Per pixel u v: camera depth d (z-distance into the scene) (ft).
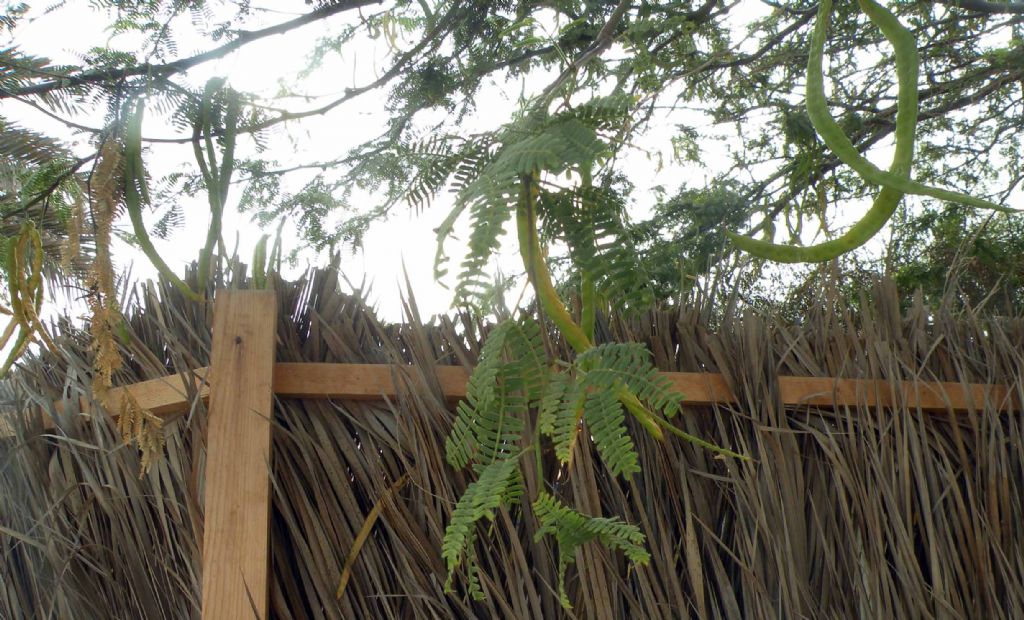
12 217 4.32
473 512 2.87
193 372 4.30
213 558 3.95
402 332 4.68
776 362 5.48
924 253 13.04
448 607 4.29
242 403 4.15
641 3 8.42
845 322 5.82
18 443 5.03
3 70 4.31
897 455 5.30
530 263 2.78
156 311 4.77
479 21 9.18
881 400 5.41
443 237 2.29
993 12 10.29
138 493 4.60
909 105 2.98
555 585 4.54
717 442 5.12
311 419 4.47
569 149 2.26
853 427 5.32
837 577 4.97
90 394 4.67
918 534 5.33
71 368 4.85
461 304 2.22
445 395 4.62
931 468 5.32
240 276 4.75
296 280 4.83
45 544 4.96
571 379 2.95
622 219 2.93
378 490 4.40
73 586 4.75
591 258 2.75
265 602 3.92
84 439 4.83
